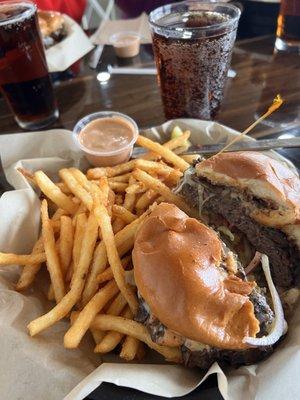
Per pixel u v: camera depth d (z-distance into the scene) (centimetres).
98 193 24
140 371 18
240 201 22
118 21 49
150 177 25
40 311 22
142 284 18
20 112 34
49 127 35
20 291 23
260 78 38
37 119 34
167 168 27
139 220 23
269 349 18
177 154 29
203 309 17
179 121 32
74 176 27
